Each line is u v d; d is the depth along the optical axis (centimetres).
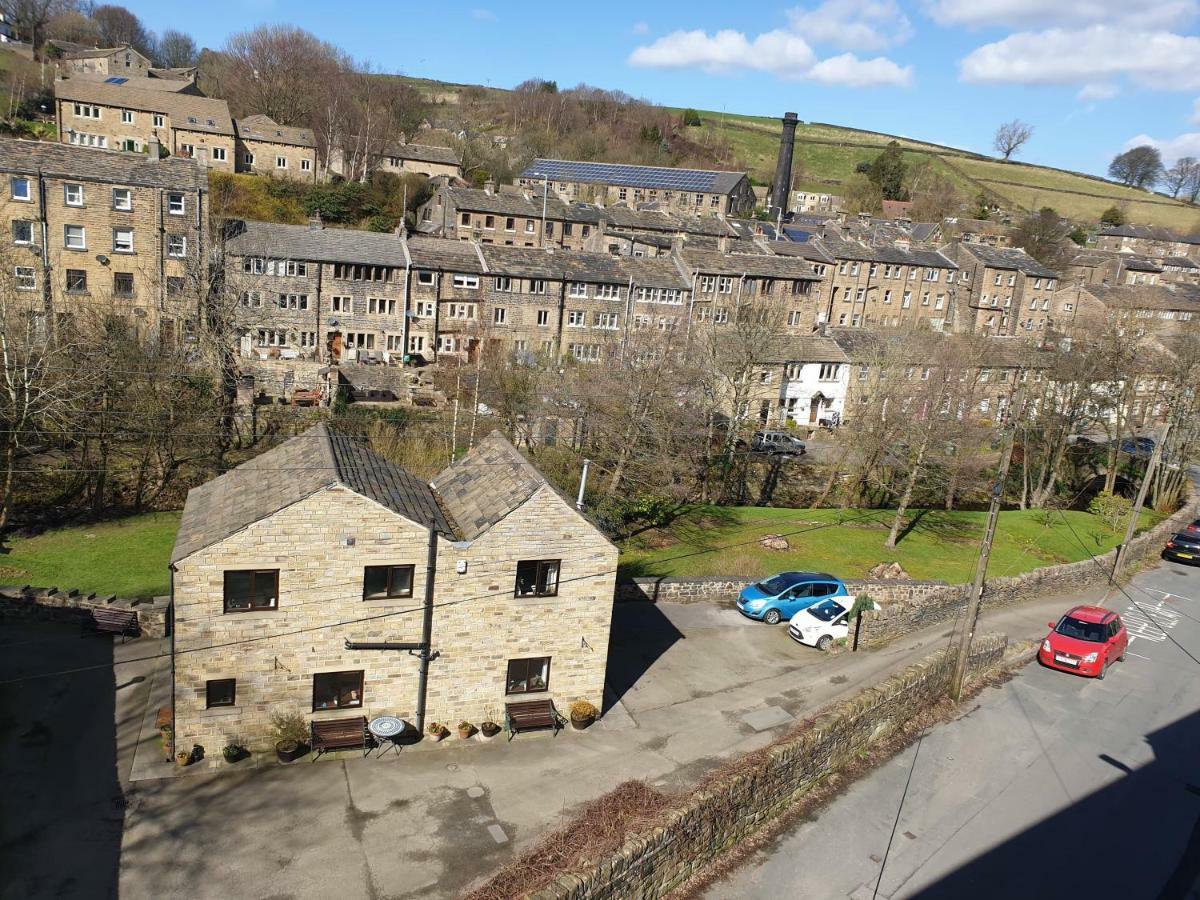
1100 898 1875
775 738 2448
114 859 1756
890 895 1839
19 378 3488
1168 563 4772
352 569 2108
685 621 3253
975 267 10062
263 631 2072
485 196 9062
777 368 6512
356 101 11619
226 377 4588
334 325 6519
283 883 1730
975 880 1903
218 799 1970
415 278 6700
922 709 2692
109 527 3722
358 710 2211
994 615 3672
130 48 11394
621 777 2197
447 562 2192
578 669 2425
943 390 4747
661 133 16338
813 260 9012
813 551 4209
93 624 2714
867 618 3180
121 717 2262
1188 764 2497
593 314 7331
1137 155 19125
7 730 2159
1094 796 2291
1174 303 9862
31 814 1862
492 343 6462
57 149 5781
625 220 9575
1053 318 9544
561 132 16425
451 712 2306
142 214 5897
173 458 4075
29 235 5638
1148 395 6059
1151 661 3294
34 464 3866
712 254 8106
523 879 1600
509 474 2466
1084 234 14350
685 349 4856
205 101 9275
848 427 5497
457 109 17188
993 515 2658
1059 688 2964
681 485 4588
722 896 1794
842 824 2086
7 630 2673
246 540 2003
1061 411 6006
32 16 13212
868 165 16700
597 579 2367
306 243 6438
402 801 2025
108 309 4669
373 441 4384
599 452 4428
